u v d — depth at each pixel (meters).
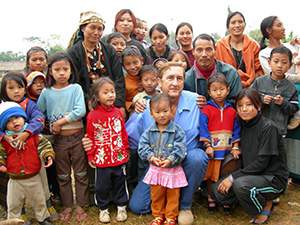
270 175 3.40
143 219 3.58
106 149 3.51
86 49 3.80
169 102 3.30
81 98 3.59
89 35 3.69
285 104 3.82
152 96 3.56
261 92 4.01
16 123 3.24
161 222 3.43
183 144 3.31
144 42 5.79
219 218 3.59
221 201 3.56
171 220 3.39
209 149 3.53
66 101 3.58
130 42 4.66
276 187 3.38
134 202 3.66
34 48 3.96
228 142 3.59
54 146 3.69
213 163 3.63
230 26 4.69
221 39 4.82
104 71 3.88
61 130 3.63
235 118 3.60
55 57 3.55
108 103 3.49
